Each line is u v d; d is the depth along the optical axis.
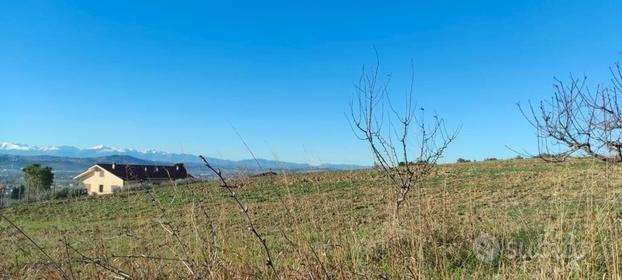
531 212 7.53
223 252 4.42
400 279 4.22
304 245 4.27
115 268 4.34
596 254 4.66
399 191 5.08
